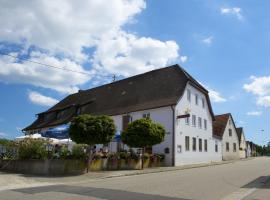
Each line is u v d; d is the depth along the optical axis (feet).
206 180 59.98
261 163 130.62
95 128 74.74
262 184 54.70
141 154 98.22
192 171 85.87
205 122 145.89
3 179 60.18
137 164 95.30
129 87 149.69
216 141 163.12
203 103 144.77
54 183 57.72
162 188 47.57
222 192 44.88
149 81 142.10
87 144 77.71
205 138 144.15
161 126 94.73
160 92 129.90
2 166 85.35
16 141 85.66
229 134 202.80
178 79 129.80
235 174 73.97
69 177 67.72
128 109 132.46
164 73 139.33
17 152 83.46
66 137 90.02
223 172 80.28
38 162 75.05
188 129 126.72
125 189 46.32
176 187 48.98
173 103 116.78
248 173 76.79
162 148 116.57
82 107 165.17
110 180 62.23
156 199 37.83
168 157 114.32
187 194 42.24
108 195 40.60
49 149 81.56
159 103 122.31
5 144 88.28
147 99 131.34
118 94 151.53
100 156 84.28
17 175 68.49
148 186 49.85
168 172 83.82
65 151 78.23
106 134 75.82
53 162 73.56
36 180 61.26
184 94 125.59
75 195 40.63
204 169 94.22
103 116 77.00
